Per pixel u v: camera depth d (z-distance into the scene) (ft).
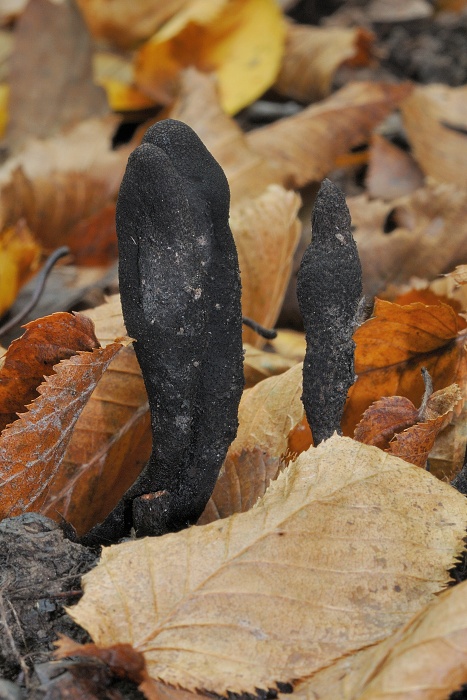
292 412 1.17
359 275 1.04
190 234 1.00
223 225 1.03
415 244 1.60
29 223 1.78
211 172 1.02
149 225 1.00
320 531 1.03
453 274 1.18
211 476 1.07
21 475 1.09
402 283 1.60
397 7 2.81
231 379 1.05
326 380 1.06
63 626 1.03
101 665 1.00
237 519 1.04
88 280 1.68
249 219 1.39
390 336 1.16
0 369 1.12
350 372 1.06
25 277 1.62
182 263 1.00
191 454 1.07
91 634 0.98
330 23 2.86
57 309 1.63
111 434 1.18
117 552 1.02
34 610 1.03
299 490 1.05
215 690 0.98
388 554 1.02
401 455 1.11
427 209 1.62
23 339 1.10
